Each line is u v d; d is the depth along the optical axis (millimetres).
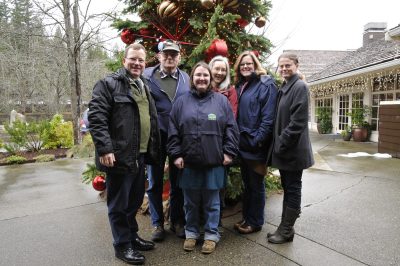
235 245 3031
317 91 16953
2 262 2787
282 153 2898
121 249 2771
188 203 2971
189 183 2908
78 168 7512
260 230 3365
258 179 3227
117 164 2592
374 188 4730
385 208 3861
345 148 9445
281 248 2926
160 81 3189
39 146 10398
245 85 3213
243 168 3279
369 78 11266
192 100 2932
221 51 3395
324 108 15555
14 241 3236
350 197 4332
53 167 7723
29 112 25875
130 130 2635
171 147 2914
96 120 2525
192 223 3010
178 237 3266
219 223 3303
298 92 2809
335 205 4020
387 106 7910
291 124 2793
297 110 2770
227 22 3834
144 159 2961
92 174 4637
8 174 6969
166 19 4070
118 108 2605
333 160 7332
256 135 3094
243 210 3396
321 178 5480
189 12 4078
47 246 3102
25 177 6590
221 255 2842
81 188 5477
